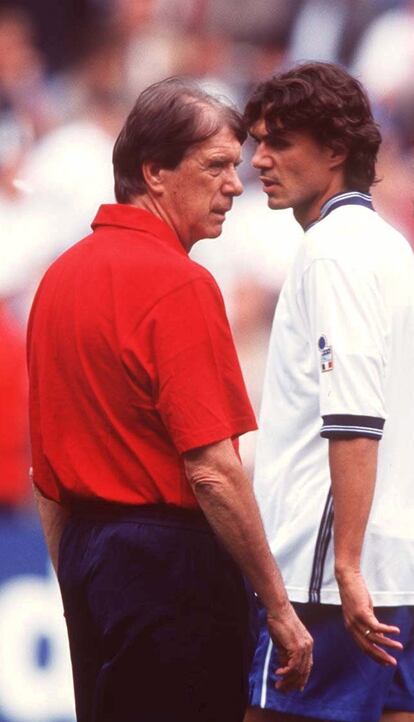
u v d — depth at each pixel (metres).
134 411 11.30
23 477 22.53
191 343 11.14
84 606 11.65
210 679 11.50
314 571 12.33
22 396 22.67
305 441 12.47
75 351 11.49
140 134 11.68
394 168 27.55
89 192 26.14
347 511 11.82
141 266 11.37
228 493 11.05
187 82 11.81
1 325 23.36
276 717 12.77
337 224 12.38
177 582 11.34
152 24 30.77
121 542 11.36
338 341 11.91
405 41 29.59
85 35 31.67
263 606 12.19
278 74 12.77
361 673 12.49
